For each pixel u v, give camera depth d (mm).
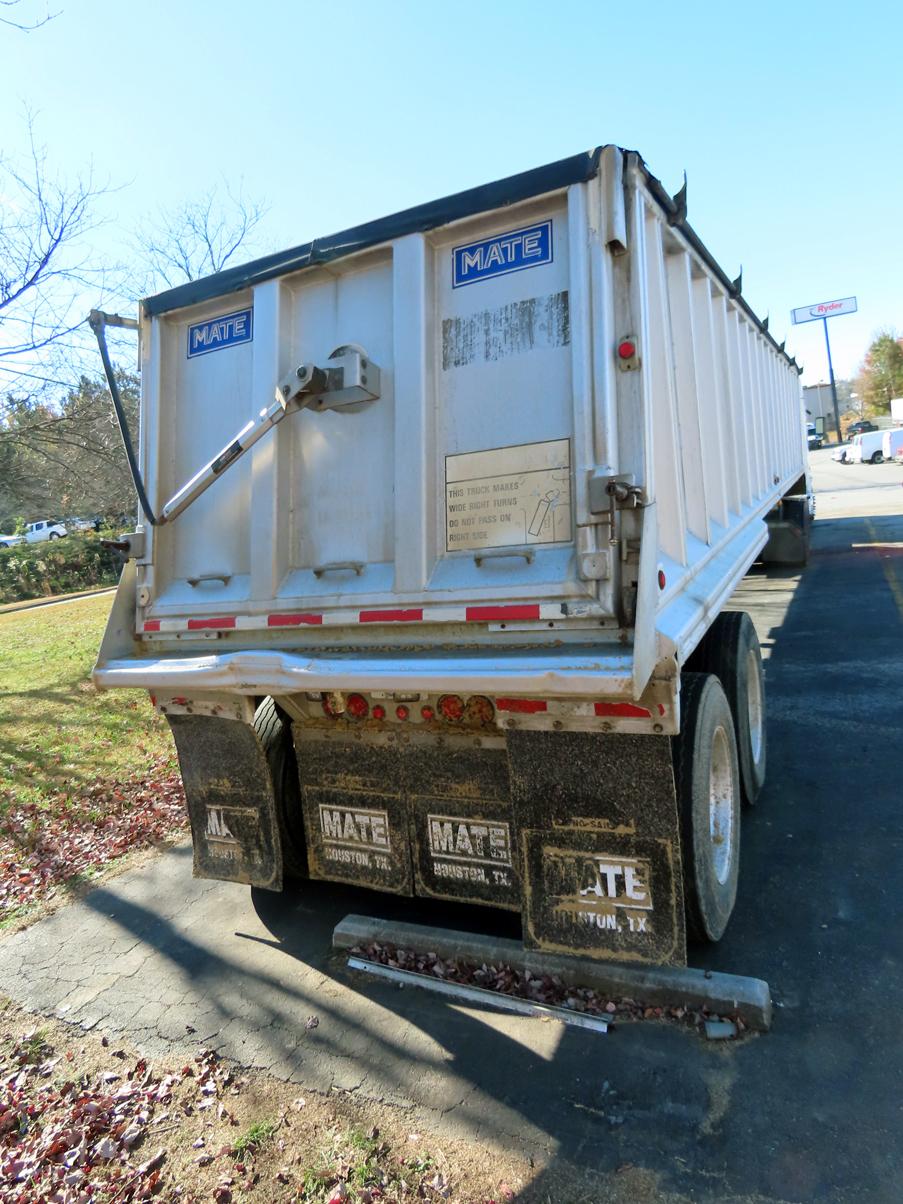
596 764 2748
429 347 2986
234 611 3389
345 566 3137
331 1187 2246
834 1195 2062
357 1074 2721
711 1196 2098
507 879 3189
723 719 3414
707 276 4410
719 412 4691
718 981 2814
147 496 3715
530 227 2832
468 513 2883
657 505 2953
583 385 2650
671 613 2807
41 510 12742
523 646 2715
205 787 3836
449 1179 2229
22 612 19578
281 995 3260
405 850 3393
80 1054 3006
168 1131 2551
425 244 2998
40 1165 2467
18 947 3893
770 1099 2410
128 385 11273
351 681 2795
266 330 3398
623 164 2670
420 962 3322
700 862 2982
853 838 4094
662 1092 2486
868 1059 2543
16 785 6523
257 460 3363
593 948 2861
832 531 19219
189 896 4312
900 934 3223
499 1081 2613
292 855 3902
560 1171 2223
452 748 3242
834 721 5965
